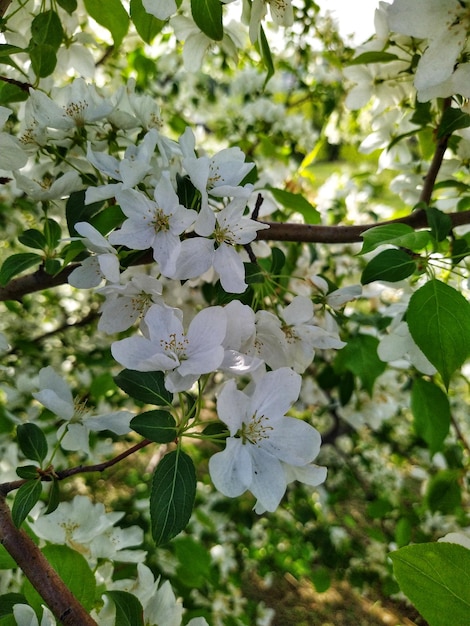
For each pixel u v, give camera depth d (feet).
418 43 0.97
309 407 1.99
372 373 1.23
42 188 0.81
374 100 1.15
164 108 2.04
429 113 1.00
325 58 1.95
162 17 0.76
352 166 2.39
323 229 0.89
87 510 0.90
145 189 0.72
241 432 0.59
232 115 2.19
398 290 1.31
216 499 2.05
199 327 0.61
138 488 1.99
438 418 1.17
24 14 0.99
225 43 1.00
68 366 2.01
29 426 0.65
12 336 2.15
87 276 0.73
